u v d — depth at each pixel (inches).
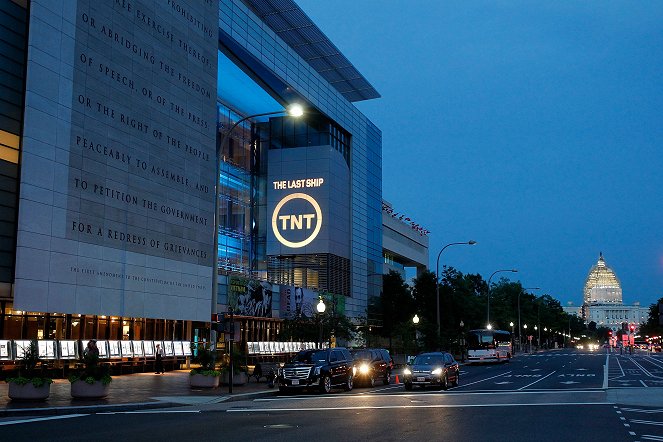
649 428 691.4
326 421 745.6
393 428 679.1
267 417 791.7
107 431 653.9
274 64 2534.5
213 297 1203.2
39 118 1369.3
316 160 2876.5
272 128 2947.8
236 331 1150.3
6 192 1330.0
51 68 1405.0
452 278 3597.4
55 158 1403.8
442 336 2834.6
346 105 3120.1
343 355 1311.5
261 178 2923.2
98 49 1531.7
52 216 1389.0
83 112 1480.1
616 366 2470.5
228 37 2242.9
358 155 3223.4
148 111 1685.5
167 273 1729.8
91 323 1549.0
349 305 2992.1
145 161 1668.3
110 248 1541.6
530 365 2669.8
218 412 861.2
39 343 1349.7
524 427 692.1
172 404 971.3
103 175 1529.3
